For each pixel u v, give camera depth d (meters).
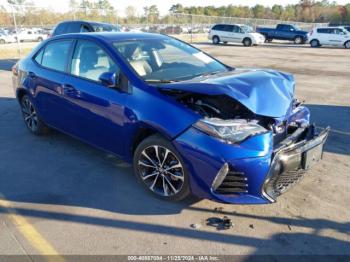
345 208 3.72
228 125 3.28
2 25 28.09
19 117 7.00
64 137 5.79
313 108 7.84
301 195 3.96
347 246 3.14
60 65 4.96
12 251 3.09
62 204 3.81
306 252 3.07
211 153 3.25
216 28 30.20
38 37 31.05
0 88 9.93
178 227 3.41
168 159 3.69
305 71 13.85
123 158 4.25
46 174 4.49
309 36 29.48
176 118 3.48
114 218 3.55
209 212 3.64
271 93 3.63
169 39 5.05
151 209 3.71
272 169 3.29
